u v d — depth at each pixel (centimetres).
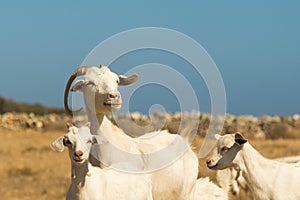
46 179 2378
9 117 4988
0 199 1966
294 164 1255
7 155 3159
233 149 1211
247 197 1320
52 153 3281
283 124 4325
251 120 4375
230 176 1325
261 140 3962
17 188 2170
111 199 1070
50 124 4922
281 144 3503
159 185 1179
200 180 1295
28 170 2552
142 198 1126
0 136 4334
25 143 3872
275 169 1230
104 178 1068
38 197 2000
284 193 1219
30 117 5044
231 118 4381
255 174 1221
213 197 1279
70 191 1056
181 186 1205
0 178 2398
